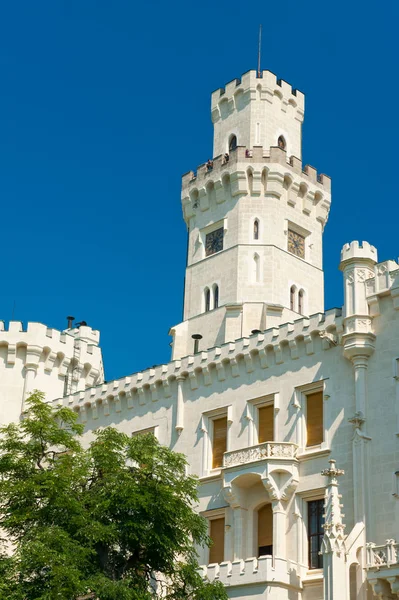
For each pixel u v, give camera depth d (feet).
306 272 253.24
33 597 137.49
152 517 149.59
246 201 251.80
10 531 152.97
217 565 171.32
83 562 140.87
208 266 252.42
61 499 144.97
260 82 266.77
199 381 207.41
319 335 185.47
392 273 177.17
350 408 176.76
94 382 255.50
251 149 257.55
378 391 172.96
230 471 185.78
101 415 226.38
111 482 150.20
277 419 188.55
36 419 164.04
